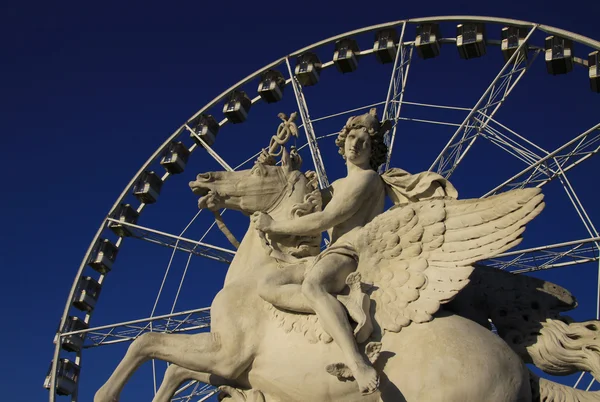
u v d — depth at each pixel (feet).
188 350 15.98
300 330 15.42
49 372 43.62
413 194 16.98
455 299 16.19
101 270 47.21
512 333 15.83
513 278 16.52
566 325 15.37
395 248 15.96
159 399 16.51
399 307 15.17
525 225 15.03
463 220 15.65
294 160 19.04
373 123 17.62
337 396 14.83
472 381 13.82
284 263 16.81
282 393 15.40
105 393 15.64
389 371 14.51
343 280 15.74
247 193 18.07
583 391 14.56
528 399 14.26
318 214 16.66
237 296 16.34
